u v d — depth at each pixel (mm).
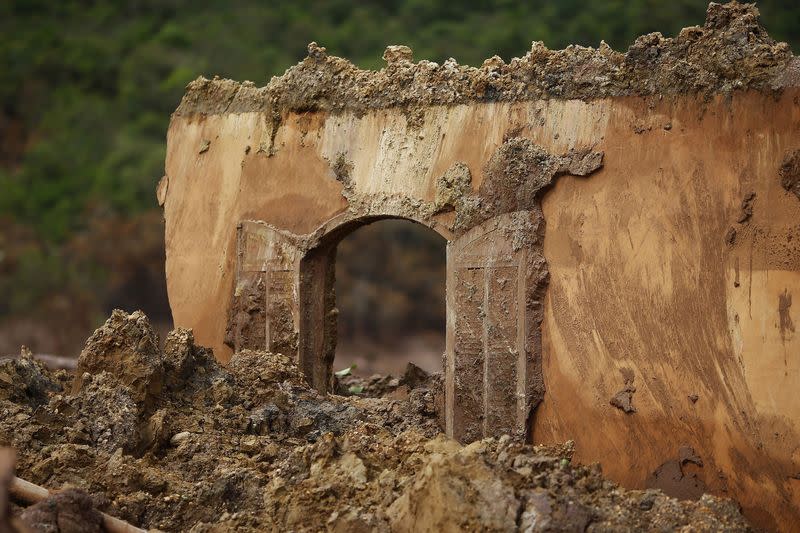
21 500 15727
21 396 18734
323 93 23906
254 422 19672
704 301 17844
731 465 17422
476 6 54250
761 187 17344
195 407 19797
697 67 18203
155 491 17109
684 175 18219
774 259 17109
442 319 54750
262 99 25406
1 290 59156
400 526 14938
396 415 21969
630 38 46812
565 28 49156
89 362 19172
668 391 18172
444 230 21312
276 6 60438
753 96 17500
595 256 19203
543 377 19859
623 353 18734
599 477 15922
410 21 54969
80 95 63781
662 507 15219
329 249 24312
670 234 18297
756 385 17203
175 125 28078
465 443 20750
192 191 27219
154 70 61969
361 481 16109
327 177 23609
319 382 24328
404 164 22125
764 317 17172
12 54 64938
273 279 24594
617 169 19047
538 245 19953
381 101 22750
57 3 66625
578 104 19641
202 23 62625
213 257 26312
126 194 60031
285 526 15812
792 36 43562
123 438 17797
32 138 63562
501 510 14438
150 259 59094
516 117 20453
